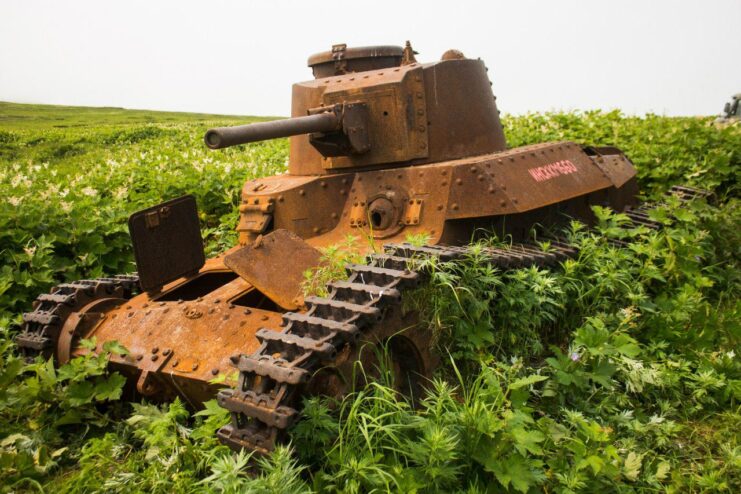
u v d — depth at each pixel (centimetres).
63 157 2233
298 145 695
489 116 698
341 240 588
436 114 644
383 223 582
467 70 680
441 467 349
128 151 2017
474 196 560
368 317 389
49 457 455
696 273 695
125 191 1055
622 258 627
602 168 742
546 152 668
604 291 612
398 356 469
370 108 623
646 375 496
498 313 529
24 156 2181
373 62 708
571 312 600
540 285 524
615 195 818
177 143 2238
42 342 524
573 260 600
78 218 855
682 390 523
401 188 594
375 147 626
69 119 4231
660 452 449
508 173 588
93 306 552
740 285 770
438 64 653
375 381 395
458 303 473
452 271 481
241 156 1638
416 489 330
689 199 916
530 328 545
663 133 1277
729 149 1129
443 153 648
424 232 559
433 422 374
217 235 1029
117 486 405
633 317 571
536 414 470
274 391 356
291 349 372
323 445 370
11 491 419
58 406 502
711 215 852
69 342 525
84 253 841
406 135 618
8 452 439
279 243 510
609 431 413
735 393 505
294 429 360
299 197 623
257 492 321
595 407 479
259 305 541
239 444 360
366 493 351
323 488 348
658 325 594
